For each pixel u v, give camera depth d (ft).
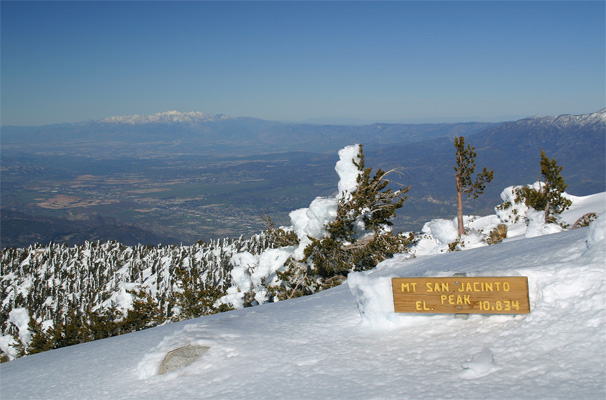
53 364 38.09
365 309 29.63
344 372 23.59
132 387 27.48
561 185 108.17
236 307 89.56
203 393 24.36
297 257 98.58
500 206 143.84
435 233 108.99
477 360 21.13
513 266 33.24
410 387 20.47
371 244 99.76
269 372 25.39
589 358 19.34
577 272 24.20
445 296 26.03
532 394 17.83
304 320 34.40
